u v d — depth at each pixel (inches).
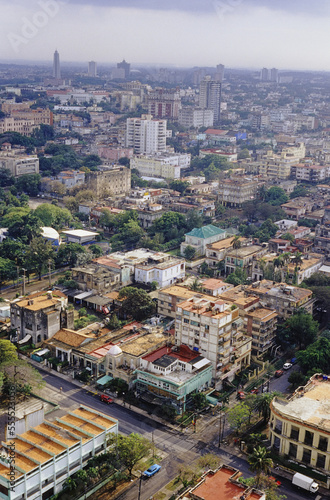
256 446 7455.7
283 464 7268.7
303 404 7637.8
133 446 6875.0
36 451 6505.9
